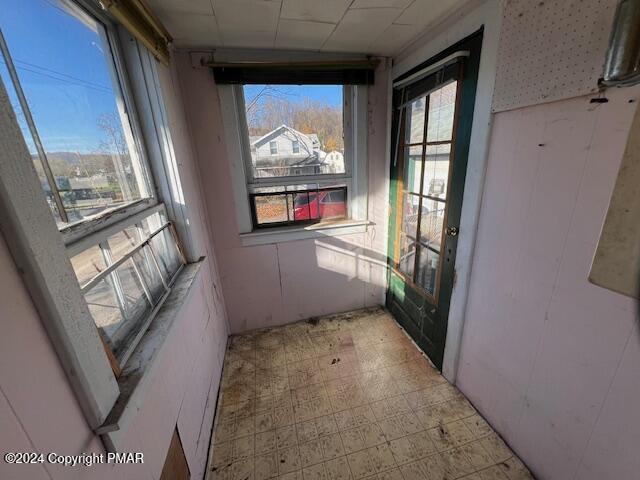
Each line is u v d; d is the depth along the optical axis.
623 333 0.83
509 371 1.28
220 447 1.41
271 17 1.30
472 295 1.46
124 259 0.94
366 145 2.05
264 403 1.64
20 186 0.47
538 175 1.03
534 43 0.96
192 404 1.26
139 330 0.95
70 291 0.55
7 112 0.46
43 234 0.50
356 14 1.30
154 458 0.86
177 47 1.59
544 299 1.07
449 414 1.52
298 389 1.73
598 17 0.77
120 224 0.93
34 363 0.47
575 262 0.94
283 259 2.18
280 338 2.20
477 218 1.34
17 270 0.46
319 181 2.11
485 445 1.36
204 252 1.72
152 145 1.32
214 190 1.90
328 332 2.25
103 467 0.61
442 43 1.42
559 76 0.89
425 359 1.93
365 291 2.49
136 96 1.24
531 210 1.07
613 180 0.81
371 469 1.29
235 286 2.16
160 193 1.40
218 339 1.89
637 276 0.60
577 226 0.92
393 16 1.33
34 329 0.48
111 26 1.10
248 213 2.01
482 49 1.19
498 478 1.23
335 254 2.28
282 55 1.74
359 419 1.52
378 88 1.94
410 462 1.31
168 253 1.38
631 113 0.74
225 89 1.73
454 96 1.42
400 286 2.23
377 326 2.30
